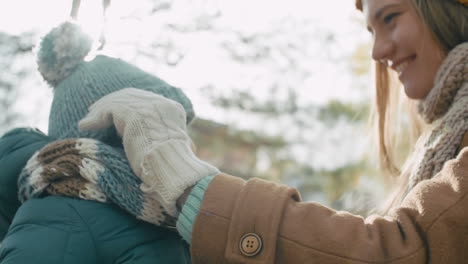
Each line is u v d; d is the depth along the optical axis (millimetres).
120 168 1549
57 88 1767
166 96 1703
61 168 1571
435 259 1333
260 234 1381
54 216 1525
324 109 8367
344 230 1379
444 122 1583
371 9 1720
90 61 1767
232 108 7266
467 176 1357
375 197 2303
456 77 1609
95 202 1539
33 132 1783
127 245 1520
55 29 1757
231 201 1425
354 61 8375
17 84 4641
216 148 7188
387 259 1345
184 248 1700
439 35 1667
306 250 1367
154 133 1524
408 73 1711
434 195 1368
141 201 1529
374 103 2111
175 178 1471
